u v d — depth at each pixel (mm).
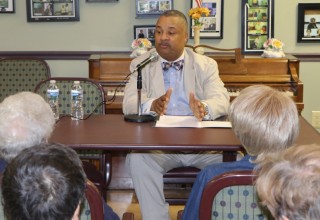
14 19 4684
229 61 4078
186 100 3090
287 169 922
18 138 1601
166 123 2623
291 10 4609
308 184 873
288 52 4676
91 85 3186
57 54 4707
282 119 1563
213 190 1475
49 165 1041
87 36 4703
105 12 4656
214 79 3102
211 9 4617
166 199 3203
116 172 3762
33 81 4652
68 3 4648
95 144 2240
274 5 4602
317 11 4598
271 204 938
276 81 4020
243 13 4602
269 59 4074
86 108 3172
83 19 4676
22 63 4645
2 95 4656
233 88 4020
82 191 1073
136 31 4656
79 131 2479
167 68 3104
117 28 4680
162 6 4621
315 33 4633
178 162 2850
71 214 1039
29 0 4641
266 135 1560
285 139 1562
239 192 1471
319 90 4719
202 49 4176
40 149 1101
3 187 1040
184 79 3088
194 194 1659
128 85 3094
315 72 4699
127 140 2309
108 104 3934
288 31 4641
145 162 2701
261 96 1606
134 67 3133
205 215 1508
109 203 3555
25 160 1056
